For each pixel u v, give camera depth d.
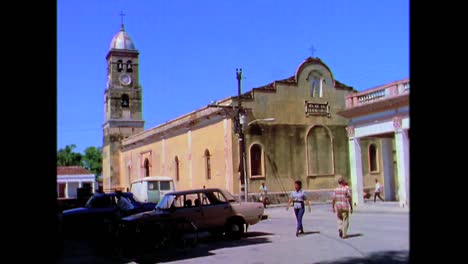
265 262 10.19
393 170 30.22
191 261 10.88
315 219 21.34
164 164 43.91
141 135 49.66
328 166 35.50
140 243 12.12
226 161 32.44
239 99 29.98
